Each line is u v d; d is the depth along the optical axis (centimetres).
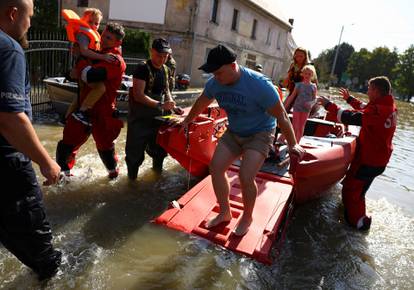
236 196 408
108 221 390
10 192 239
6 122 210
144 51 1491
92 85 441
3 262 302
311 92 544
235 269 315
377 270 373
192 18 1817
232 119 332
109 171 497
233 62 299
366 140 453
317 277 344
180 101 1240
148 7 1859
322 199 554
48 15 1847
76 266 307
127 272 307
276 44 3069
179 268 316
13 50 210
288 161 505
